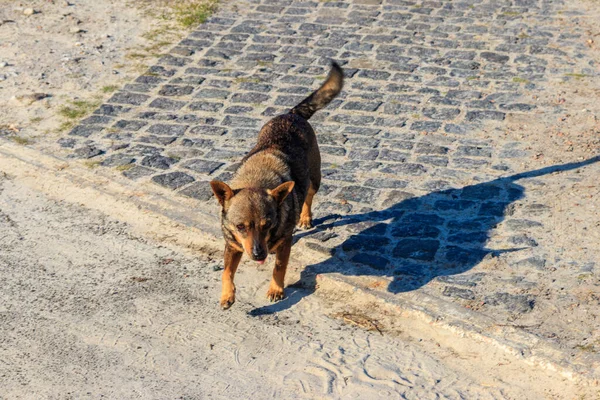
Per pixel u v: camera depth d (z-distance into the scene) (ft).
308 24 16.71
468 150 13.15
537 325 10.32
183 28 16.74
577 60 15.28
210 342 10.45
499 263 11.12
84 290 11.11
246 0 17.89
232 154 13.19
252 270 11.36
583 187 12.26
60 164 13.12
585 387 9.75
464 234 11.58
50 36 16.48
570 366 9.88
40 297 11.02
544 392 9.79
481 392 9.84
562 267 11.01
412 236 11.59
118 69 15.44
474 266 11.11
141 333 10.57
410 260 11.25
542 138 13.35
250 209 10.30
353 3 17.49
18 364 10.23
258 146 11.23
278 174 10.85
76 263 11.49
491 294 10.71
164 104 14.44
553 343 10.11
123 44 16.21
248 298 10.98
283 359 10.25
